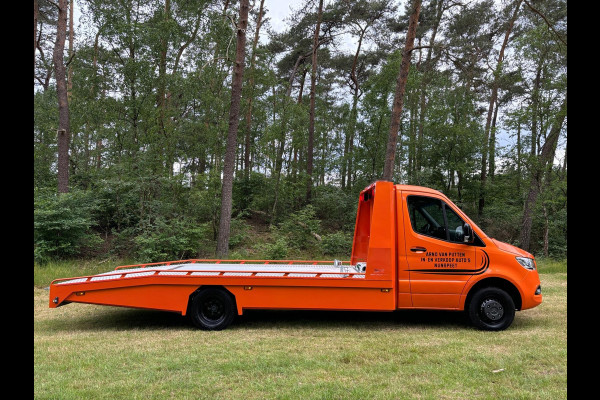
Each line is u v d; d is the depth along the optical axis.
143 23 15.96
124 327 6.37
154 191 14.47
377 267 6.14
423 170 21.70
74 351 4.98
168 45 16.19
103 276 6.29
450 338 5.62
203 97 15.05
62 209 12.75
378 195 6.29
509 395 3.70
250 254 15.27
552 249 19.20
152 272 6.24
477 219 22.62
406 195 6.38
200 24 16.05
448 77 23.27
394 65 18.42
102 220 15.45
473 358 4.74
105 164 16.92
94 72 16.06
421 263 6.18
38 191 14.92
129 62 14.75
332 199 21.80
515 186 23.12
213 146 15.73
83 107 16.23
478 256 6.18
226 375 4.18
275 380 4.04
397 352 4.95
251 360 4.62
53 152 19.53
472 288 6.29
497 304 6.11
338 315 7.20
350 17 24.34
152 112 14.84
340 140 28.45
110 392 3.72
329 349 5.09
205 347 5.17
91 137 19.30
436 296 6.14
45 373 4.20
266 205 21.08
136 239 12.73
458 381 4.03
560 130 16.67
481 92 28.19
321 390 3.78
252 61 18.67
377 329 6.19
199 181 15.36
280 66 30.78
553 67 16.69
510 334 5.84
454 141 21.56
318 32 23.62
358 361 4.63
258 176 20.66
